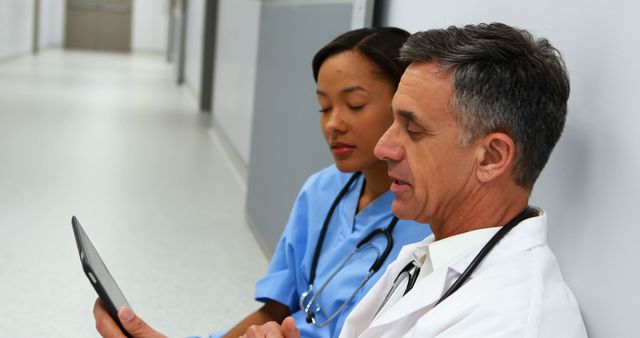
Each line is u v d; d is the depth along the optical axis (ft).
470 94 2.55
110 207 11.05
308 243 4.40
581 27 3.07
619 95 2.80
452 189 2.70
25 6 40.16
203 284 8.34
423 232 3.93
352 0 6.07
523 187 2.69
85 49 52.60
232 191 12.76
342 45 3.94
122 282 8.17
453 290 2.61
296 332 3.17
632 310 2.68
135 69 38.19
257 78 10.11
